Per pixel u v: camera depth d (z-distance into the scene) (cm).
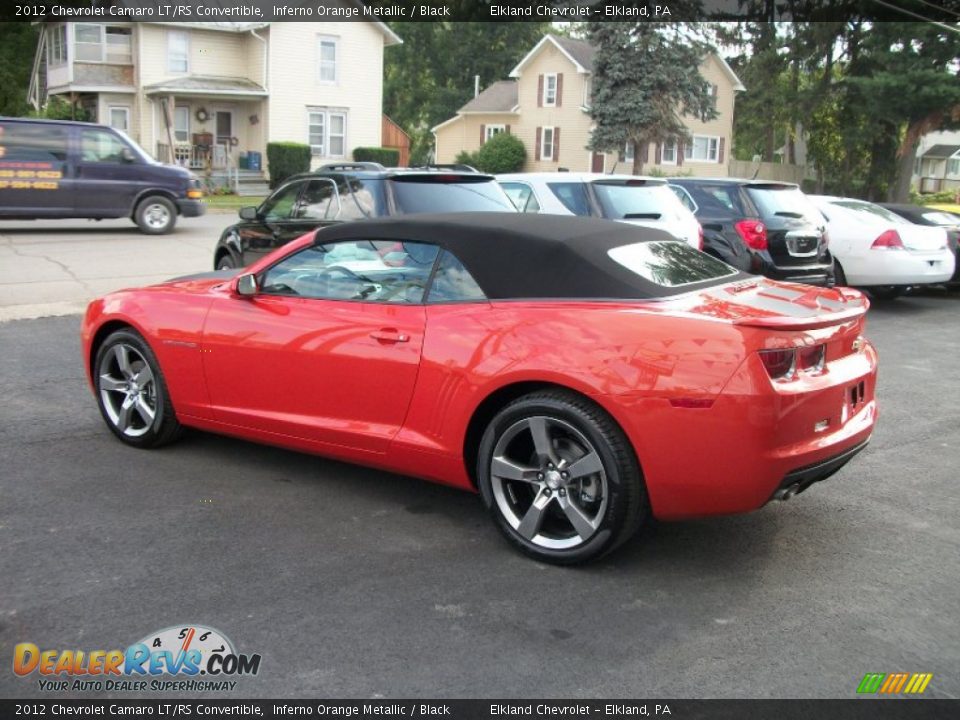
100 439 582
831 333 399
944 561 422
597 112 3553
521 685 314
